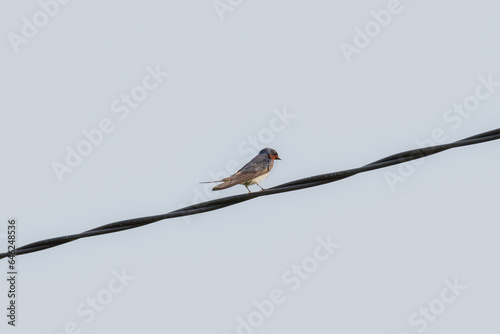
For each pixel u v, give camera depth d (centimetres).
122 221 1399
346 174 1413
